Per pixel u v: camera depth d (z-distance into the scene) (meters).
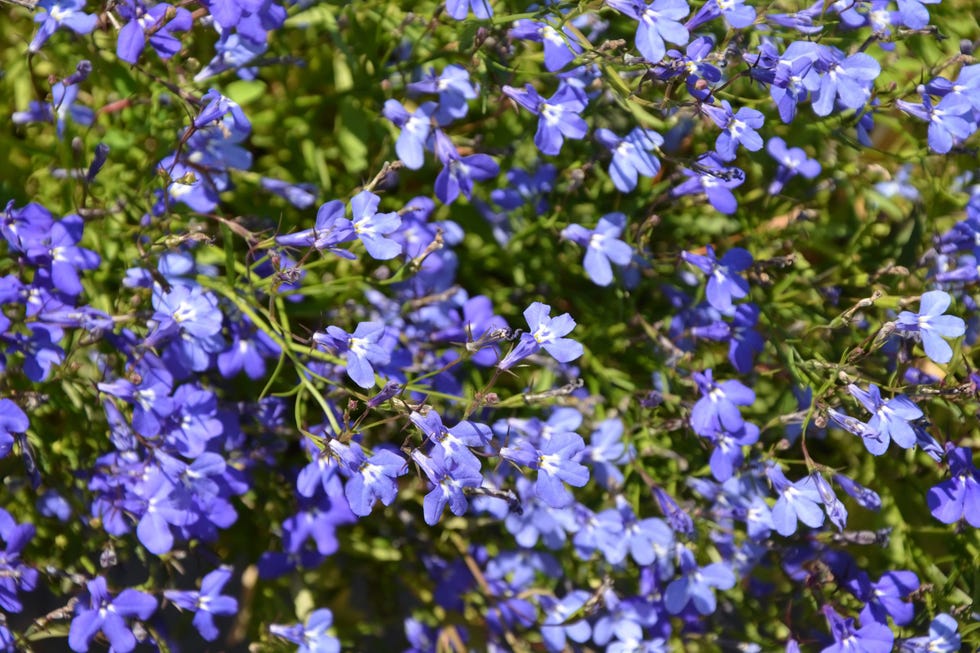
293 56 0.57
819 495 0.55
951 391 0.54
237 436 0.56
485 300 0.57
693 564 0.57
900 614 0.57
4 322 0.53
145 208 0.56
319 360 0.56
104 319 0.54
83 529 0.57
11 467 0.57
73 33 0.57
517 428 0.57
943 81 0.56
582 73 0.56
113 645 0.54
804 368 0.56
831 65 0.55
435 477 0.51
